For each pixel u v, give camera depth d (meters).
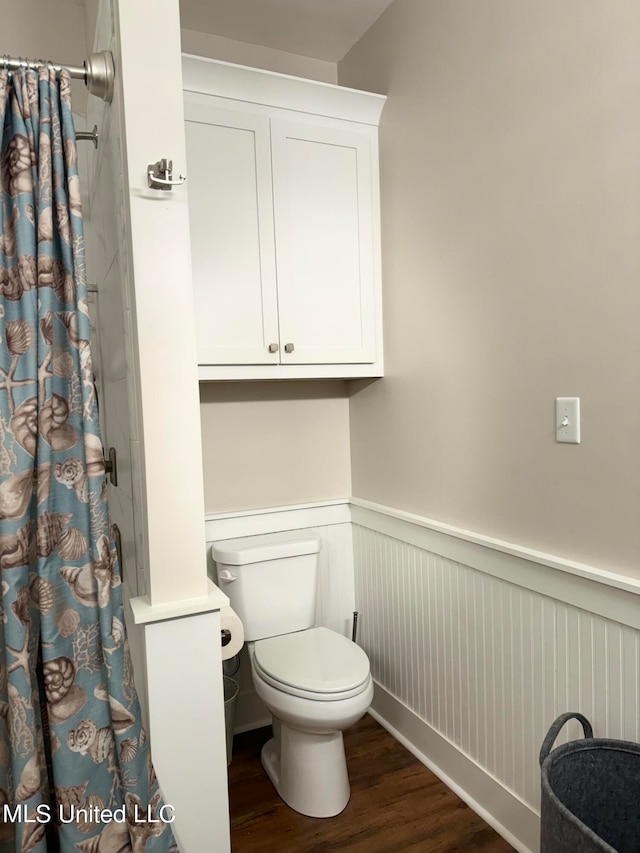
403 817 1.82
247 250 2.02
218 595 1.32
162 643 1.25
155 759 1.26
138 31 1.19
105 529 1.22
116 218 1.40
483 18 1.69
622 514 1.36
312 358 2.14
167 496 1.26
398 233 2.14
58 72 1.22
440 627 1.98
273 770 2.03
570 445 1.48
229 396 2.32
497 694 1.74
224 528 2.29
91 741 1.22
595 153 1.38
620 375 1.35
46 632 1.18
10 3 1.97
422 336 2.03
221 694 1.31
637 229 1.30
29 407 1.17
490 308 1.72
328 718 1.72
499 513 1.72
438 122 1.90
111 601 1.21
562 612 1.51
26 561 1.16
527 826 1.63
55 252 1.23
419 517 2.07
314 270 2.14
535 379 1.58
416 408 2.08
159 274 1.23
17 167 1.17
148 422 1.23
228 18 2.17
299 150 2.09
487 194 1.71
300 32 2.28
